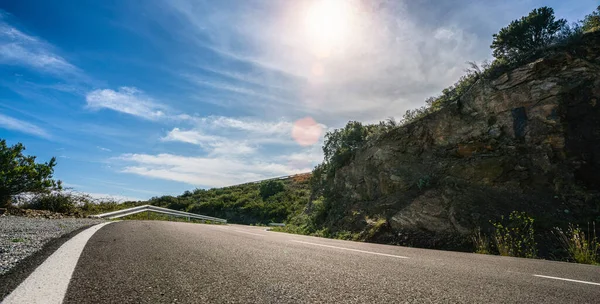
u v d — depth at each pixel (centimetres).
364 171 1487
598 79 937
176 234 554
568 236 696
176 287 193
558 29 1234
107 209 1593
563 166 909
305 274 251
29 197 1168
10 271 217
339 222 1350
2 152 1082
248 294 185
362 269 289
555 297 203
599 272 340
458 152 1153
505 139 1055
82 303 156
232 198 3812
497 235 761
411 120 1434
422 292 203
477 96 1181
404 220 1006
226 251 367
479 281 249
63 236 444
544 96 1002
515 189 930
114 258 284
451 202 953
